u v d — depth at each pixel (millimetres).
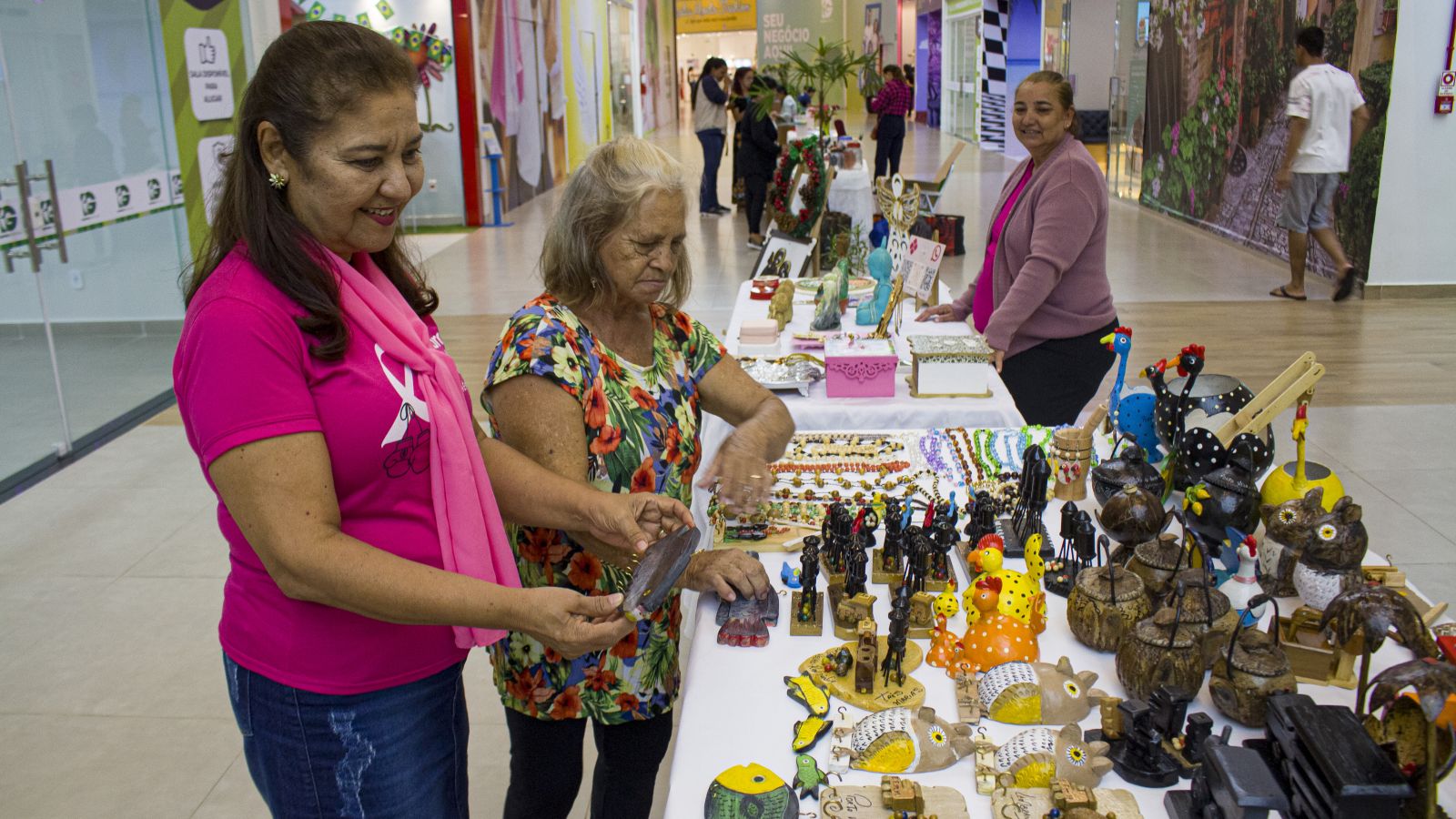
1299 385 2094
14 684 3361
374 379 1380
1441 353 6406
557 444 1726
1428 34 7266
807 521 2350
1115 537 2002
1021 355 3703
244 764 2963
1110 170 14578
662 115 30828
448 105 12203
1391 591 1493
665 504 1676
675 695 2016
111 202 6320
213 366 1263
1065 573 2018
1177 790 1438
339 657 1415
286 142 1274
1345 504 1760
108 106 6234
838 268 4125
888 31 30656
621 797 2037
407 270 1646
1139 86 12992
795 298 4539
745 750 1582
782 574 2105
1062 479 2473
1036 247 3480
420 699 1508
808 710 1659
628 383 1845
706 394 2086
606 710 1897
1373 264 7777
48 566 4172
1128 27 13422
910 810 1402
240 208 1315
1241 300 7852
